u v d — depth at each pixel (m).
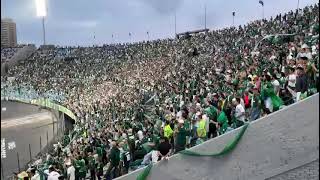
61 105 71.94
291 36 35.00
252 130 15.15
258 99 16.22
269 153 14.92
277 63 24.72
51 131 61.34
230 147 15.38
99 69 87.94
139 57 82.19
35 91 86.88
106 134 28.56
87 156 22.97
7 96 96.25
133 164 18.59
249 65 28.06
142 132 22.92
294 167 14.59
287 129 14.62
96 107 54.03
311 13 41.25
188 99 26.56
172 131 18.22
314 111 14.25
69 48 114.56
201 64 47.12
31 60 114.38
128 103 43.97
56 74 95.69
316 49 22.34
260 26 52.53
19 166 39.28
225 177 15.61
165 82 44.16
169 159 16.42
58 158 29.00
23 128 65.00
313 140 14.28
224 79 27.11
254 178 15.19
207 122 16.95
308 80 15.59
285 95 16.77
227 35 60.34
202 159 15.93
